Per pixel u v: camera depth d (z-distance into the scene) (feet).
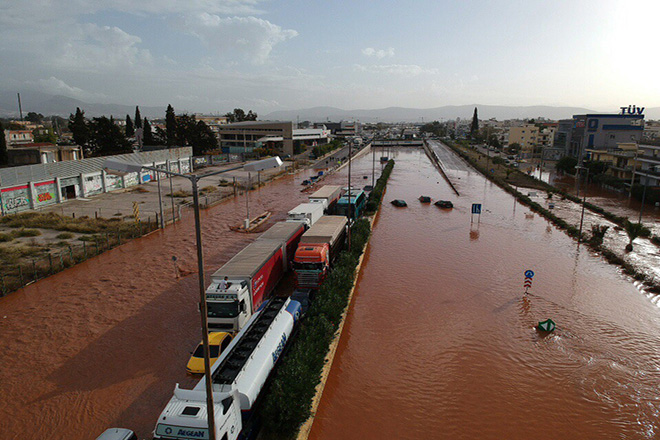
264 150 423.23
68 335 75.56
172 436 40.37
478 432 52.90
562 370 66.54
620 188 246.06
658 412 56.95
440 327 80.53
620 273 111.34
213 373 48.26
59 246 128.98
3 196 168.14
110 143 331.77
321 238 99.35
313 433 52.37
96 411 55.21
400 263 118.73
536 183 276.41
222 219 176.04
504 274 109.91
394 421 54.80
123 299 91.61
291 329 67.26
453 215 186.70
